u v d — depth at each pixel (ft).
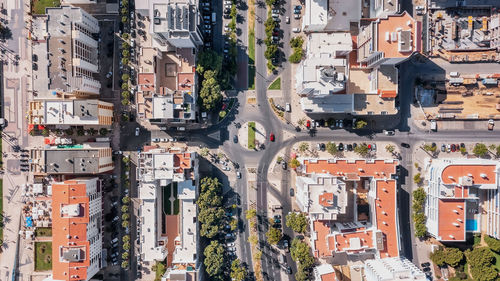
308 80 239.50
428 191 285.84
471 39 286.05
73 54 251.19
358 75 283.18
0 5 289.33
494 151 289.33
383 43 237.45
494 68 286.87
